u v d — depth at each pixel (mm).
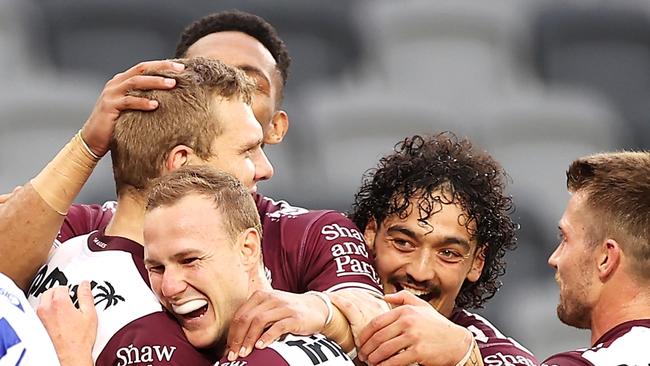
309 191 29203
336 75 32844
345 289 9180
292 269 9844
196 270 7629
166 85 8297
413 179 9906
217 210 7727
